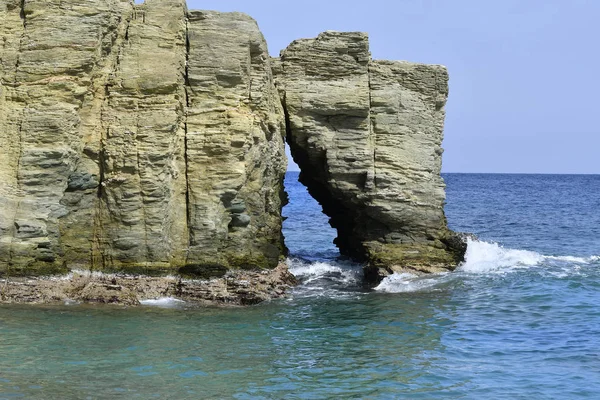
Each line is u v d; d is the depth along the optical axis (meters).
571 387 18.25
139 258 27.28
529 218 73.06
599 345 22.02
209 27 29.36
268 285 29.03
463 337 23.02
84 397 16.78
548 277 32.53
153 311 25.12
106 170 27.45
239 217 29.27
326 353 21.00
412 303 27.97
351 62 34.00
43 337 21.44
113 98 27.75
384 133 34.25
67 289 26.14
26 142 26.20
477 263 35.12
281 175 34.50
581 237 54.75
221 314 25.30
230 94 29.38
